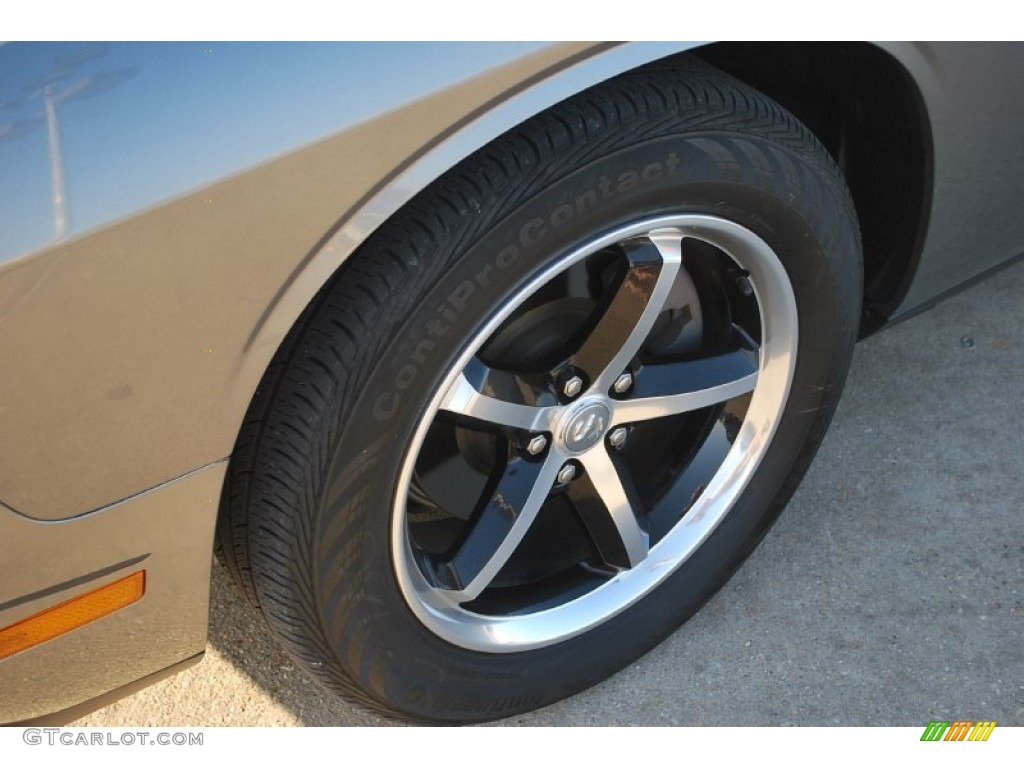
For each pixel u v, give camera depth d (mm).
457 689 1918
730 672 2162
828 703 2105
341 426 1526
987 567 2307
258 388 1543
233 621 2252
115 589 1510
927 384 2680
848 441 2557
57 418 1330
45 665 1524
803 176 1736
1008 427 2578
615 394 1840
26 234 1229
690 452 2088
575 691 2076
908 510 2418
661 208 1631
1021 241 2281
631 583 2045
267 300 1382
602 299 1741
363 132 1343
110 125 1259
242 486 1605
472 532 1823
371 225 1401
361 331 1485
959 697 2104
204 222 1299
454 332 1537
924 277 2160
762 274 1828
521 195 1495
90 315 1287
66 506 1399
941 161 1955
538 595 1997
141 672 1656
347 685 1824
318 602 1675
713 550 2121
